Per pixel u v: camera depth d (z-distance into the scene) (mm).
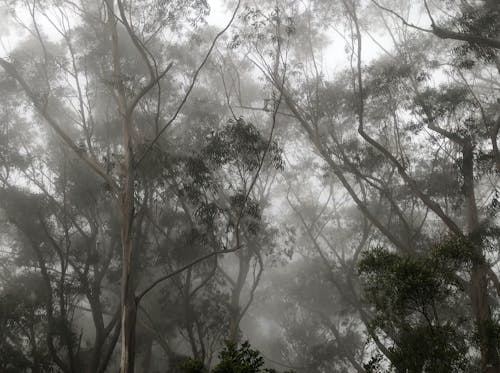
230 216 18297
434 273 10055
